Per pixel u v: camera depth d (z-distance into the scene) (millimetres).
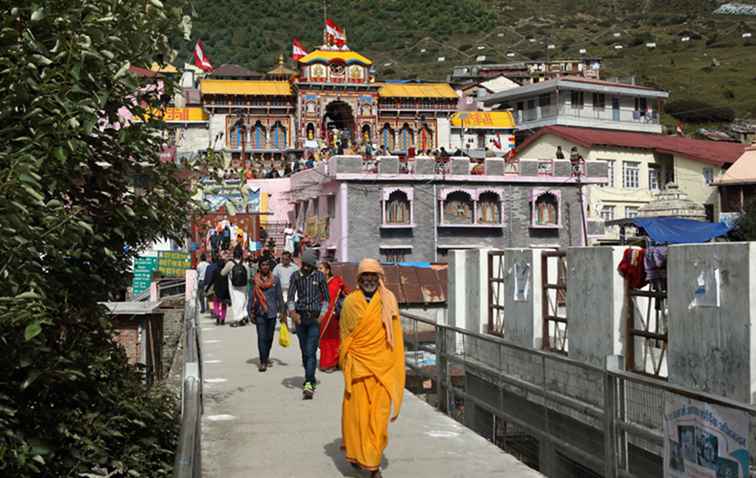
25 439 8492
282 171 58625
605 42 143625
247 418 12172
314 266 13812
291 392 14234
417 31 151875
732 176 52344
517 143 70750
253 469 9508
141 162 10547
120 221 10062
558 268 13008
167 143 11344
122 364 11172
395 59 143750
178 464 4906
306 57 65312
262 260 16438
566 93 66062
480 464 9688
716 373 9117
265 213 47625
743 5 154125
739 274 8758
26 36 8102
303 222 47656
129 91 9609
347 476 9227
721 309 9047
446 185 41750
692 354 9547
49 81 8273
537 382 11023
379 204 40719
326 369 16312
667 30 147625
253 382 15227
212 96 63844
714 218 54750
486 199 42594
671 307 9953
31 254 7762
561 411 10305
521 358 11445
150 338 21266
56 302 9430
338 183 40531
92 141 9992
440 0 156875
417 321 15242
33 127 8148
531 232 43156
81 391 9523
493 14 157125
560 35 148750
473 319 16141
